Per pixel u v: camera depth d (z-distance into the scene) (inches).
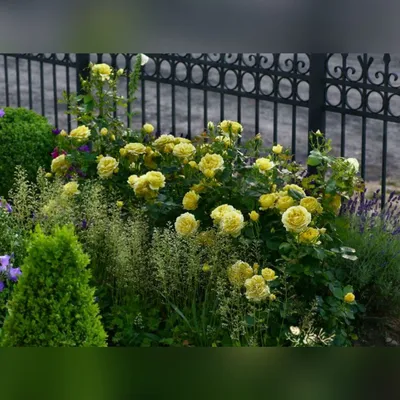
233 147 217.6
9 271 165.2
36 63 647.8
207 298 189.2
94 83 249.6
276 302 182.2
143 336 178.2
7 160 275.3
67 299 131.7
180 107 513.3
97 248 201.0
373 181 358.0
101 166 222.1
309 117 252.1
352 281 199.3
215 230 195.3
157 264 187.8
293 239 185.0
